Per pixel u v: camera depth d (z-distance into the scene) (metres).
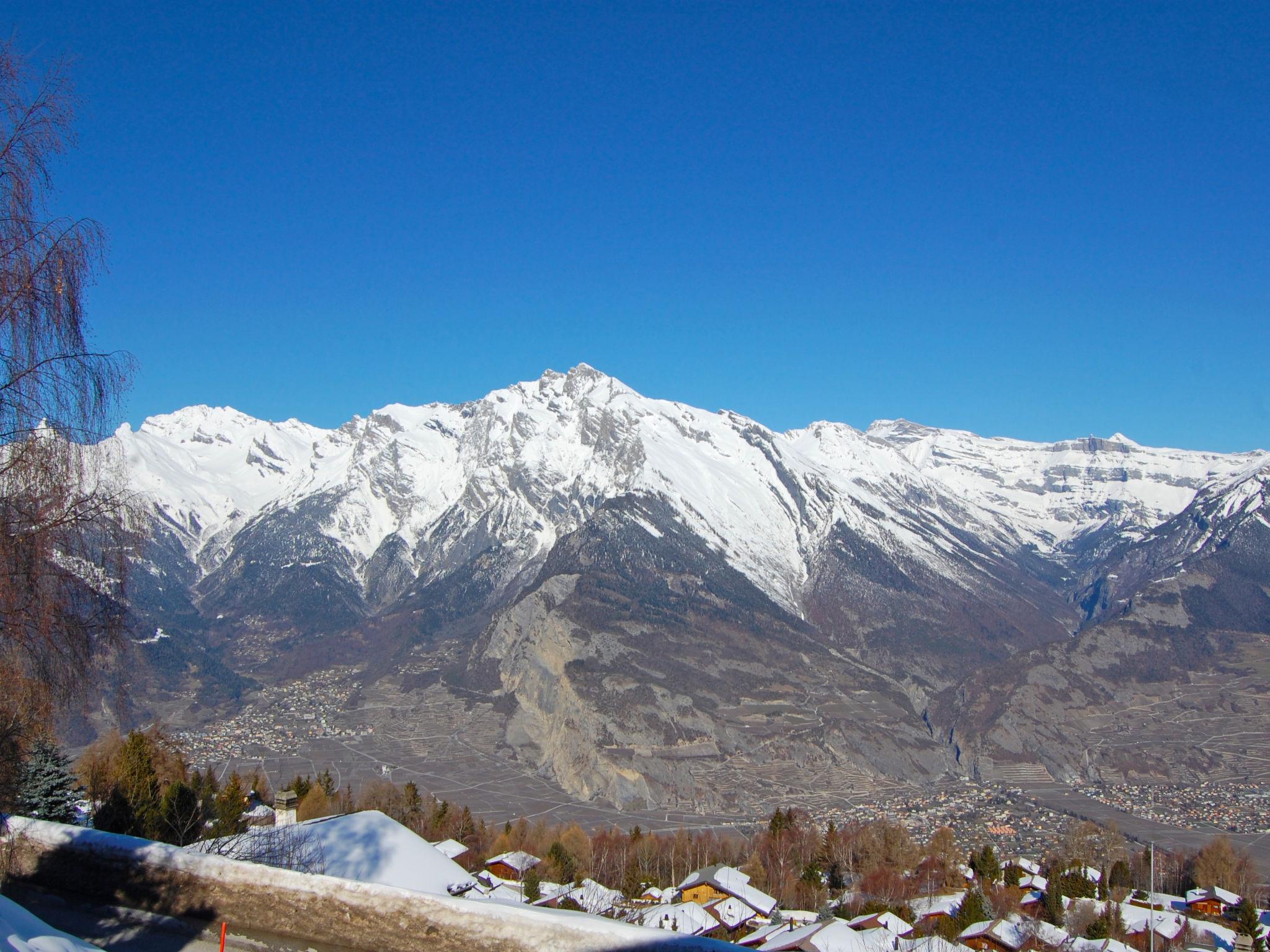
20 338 30.70
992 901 87.19
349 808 100.31
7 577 31.48
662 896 80.81
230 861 35.75
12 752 35.31
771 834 121.62
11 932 25.77
